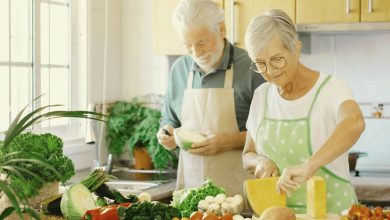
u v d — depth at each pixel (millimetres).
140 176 4070
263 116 2574
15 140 2273
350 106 2283
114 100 4602
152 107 4621
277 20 2303
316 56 4516
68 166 2398
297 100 2451
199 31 2926
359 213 2027
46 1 4094
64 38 4262
